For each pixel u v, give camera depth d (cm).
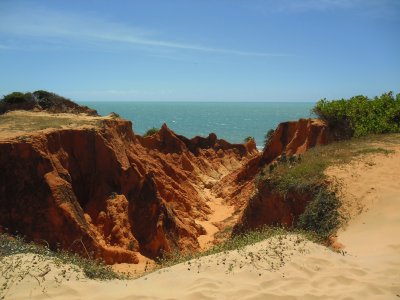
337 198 1405
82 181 2273
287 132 3488
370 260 944
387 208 1277
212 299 750
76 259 958
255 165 3638
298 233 1138
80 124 2552
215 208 3412
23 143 1902
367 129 2630
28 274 807
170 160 4025
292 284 810
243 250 963
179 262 995
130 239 2084
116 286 831
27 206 1836
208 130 13862
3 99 3400
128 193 2303
